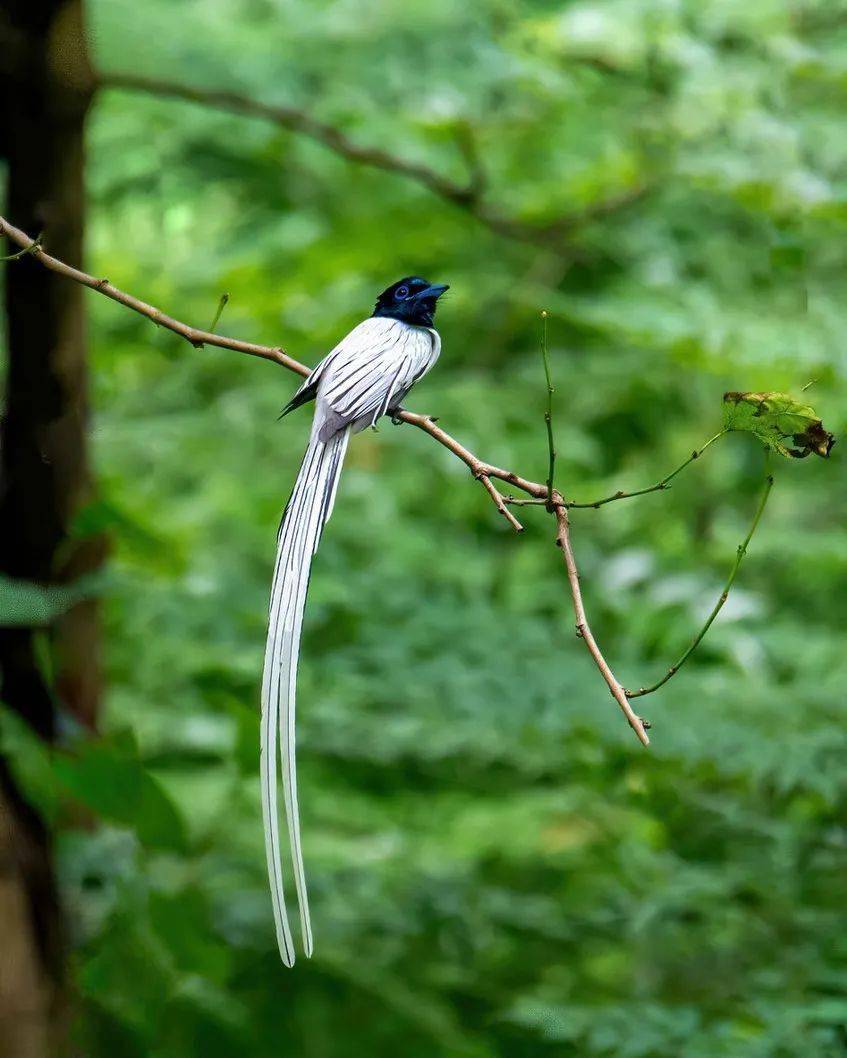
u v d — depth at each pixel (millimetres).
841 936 9336
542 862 11578
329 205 14008
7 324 8828
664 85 12281
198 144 13938
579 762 10125
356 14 13039
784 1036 8070
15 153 8664
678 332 11773
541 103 12711
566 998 9609
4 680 8227
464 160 13227
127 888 7922
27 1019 7305
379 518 13188
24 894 7500
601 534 14047
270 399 14430
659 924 9648
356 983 9312
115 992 7812
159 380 15320
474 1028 9422
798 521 14359
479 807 12188
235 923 9586
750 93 11812
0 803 7555
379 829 11891
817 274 12234
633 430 14047
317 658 10625
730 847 10016
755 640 11195
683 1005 8984
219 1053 8695
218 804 10820
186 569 11336
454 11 12664
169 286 14445
